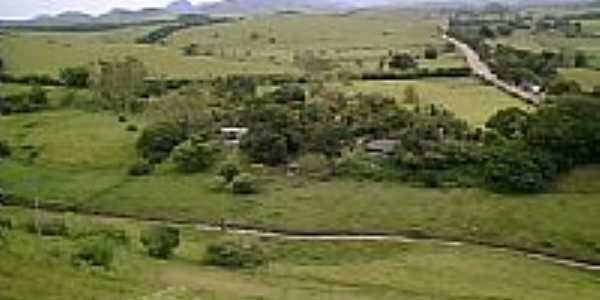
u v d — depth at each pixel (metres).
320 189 134.62
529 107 174.75
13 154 156.50
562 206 123.12
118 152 157.50
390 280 95.88
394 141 148.38
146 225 119.81
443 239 116.56
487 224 119.38
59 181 142.88
